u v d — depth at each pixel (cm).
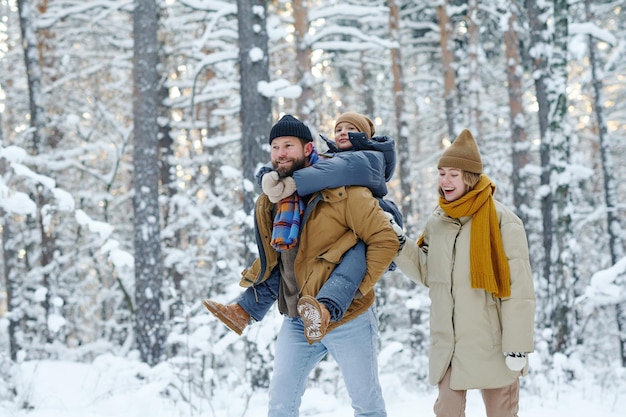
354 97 2150
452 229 311
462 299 304
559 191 1002
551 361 823
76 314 1472
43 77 1473
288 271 302
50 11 1416
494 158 1703
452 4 1750
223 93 1431
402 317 1670
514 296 294
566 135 1030
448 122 1630
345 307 274
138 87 1048
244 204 879
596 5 1683
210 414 539
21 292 1289
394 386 653
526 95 1978
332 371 736
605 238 1873
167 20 1488
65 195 740
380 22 1728
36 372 715
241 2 929
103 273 1675
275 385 305
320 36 1220
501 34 1794
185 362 603
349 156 295
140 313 1020
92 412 531
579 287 1706
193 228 1518
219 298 752
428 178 2450
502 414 304
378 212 287
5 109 1677
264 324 636
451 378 303
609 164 1644
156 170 1052
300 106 1220
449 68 1633
